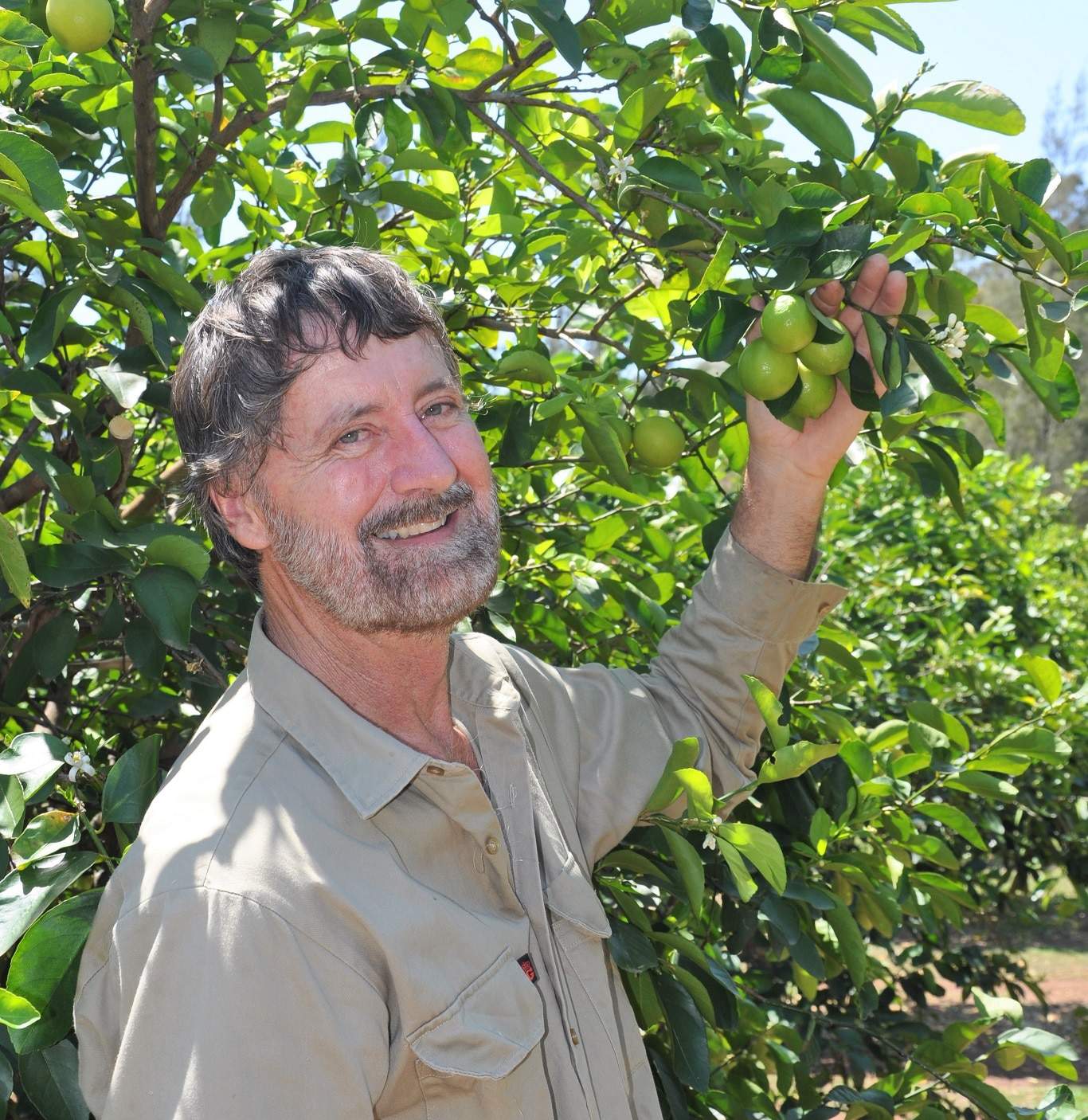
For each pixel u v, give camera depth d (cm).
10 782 137
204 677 188
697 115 173
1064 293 134
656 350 207
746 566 155
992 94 150
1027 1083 610
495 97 179
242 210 234
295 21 190
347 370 124
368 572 124
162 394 185
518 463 190
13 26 154
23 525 258
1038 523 754
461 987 114
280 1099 102
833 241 137
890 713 398
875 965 306
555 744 148
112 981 115
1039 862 513
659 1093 194
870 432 175
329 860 112
